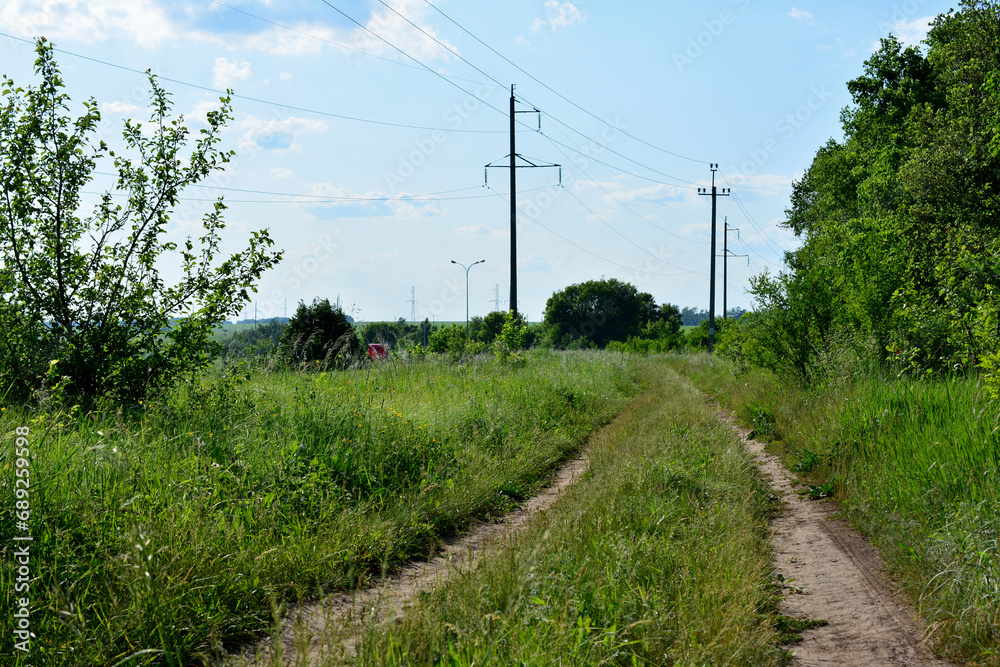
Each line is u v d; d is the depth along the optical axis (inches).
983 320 297.1
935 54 826.2
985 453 238.4
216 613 165.5
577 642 138.4
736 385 767.1
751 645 146.5
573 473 383.9
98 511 189.9
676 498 267.6
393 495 281.0
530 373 732.7
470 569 180.1
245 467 257.0
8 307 317.1
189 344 345.4
